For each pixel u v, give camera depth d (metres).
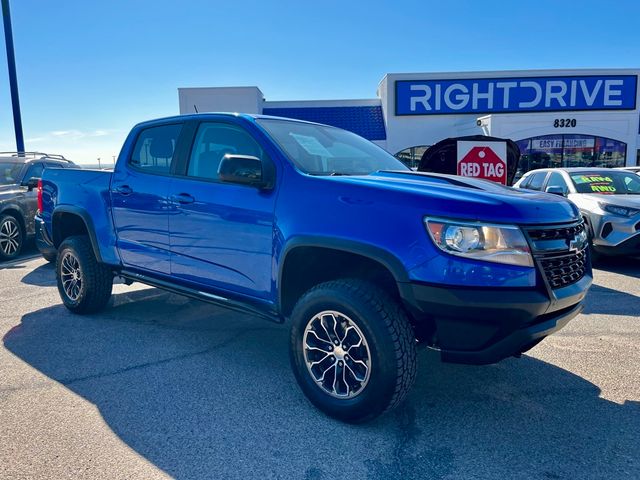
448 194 2.71
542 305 2.57
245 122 3.64
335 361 2.96
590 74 21.11
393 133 21.89
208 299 3.77
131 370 3.72
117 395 3.31
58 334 4.54
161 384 3.48
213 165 3.77
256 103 22.30
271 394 3.33
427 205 2.65
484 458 2.61
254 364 3.85
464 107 21.59
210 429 2.88
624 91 21.17
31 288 6.43
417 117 21.75
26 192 9.05
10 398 3.25
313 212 3.00
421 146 21.86
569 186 8.31
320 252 3.06
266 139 3.45
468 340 2.63
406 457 2.62
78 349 4.16
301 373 3.12
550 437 2.81
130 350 4.14
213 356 4.01
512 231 2.56
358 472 2.49
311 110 22.95
